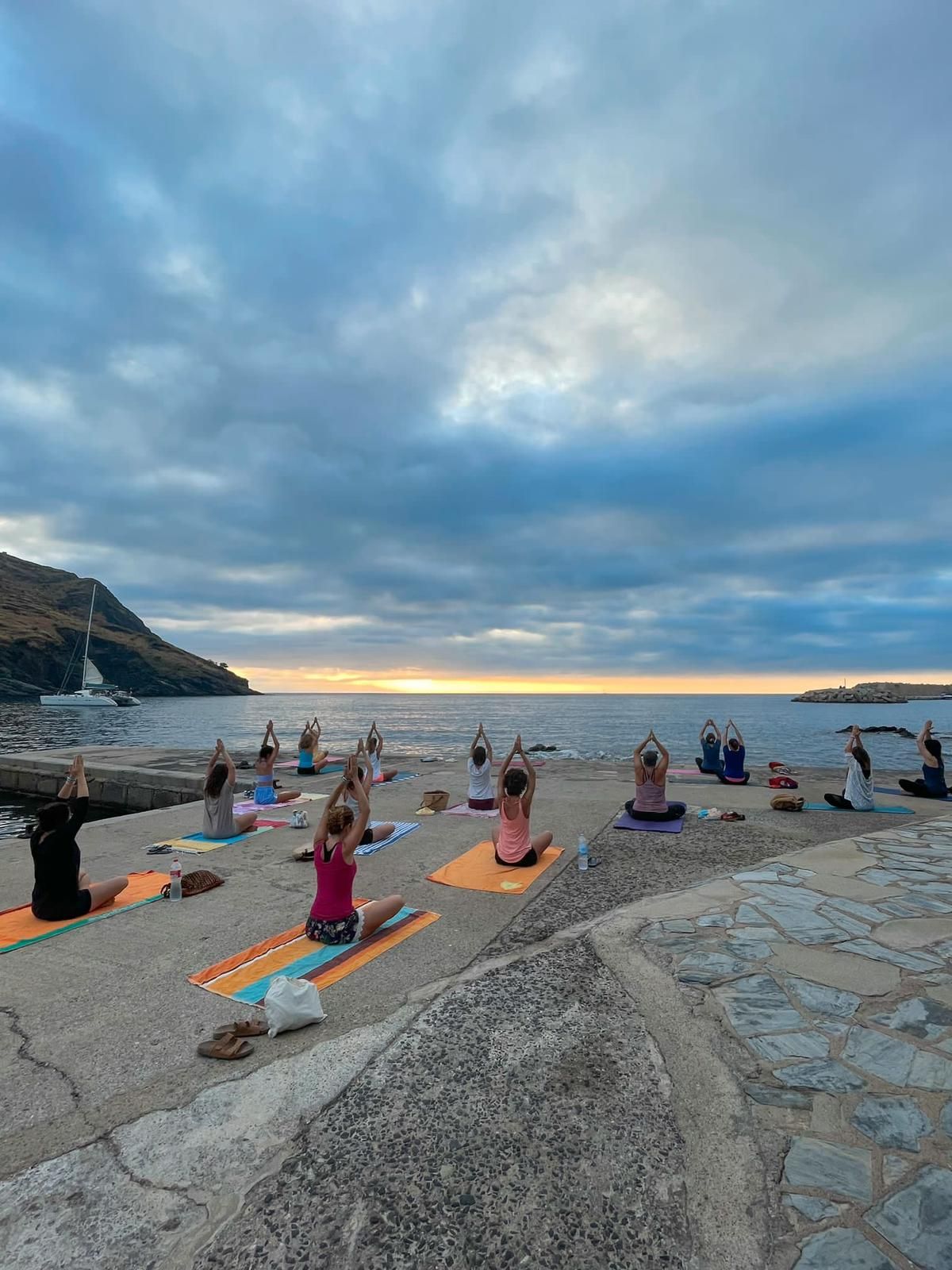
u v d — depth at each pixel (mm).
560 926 5555
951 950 4781
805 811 10875
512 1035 3732
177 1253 2330
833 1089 3158
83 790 6016
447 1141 2871
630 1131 2920
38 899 5789
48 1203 2561
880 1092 3125
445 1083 3285
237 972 4668
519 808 7277
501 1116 3029
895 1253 2248
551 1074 3355
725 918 5484
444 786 14133
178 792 16797
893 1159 2693
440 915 5824
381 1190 2600
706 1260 2273
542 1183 2625
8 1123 3051
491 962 4785
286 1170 2723
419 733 51594
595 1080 3295
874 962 4582
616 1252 2312
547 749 28516
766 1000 4047
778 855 7895
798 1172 2645
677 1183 2617
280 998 3811
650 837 8922
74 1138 2939
